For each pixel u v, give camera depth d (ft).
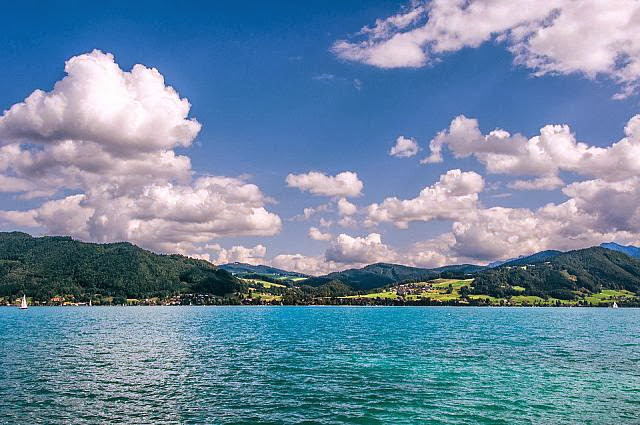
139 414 112.98
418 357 204.95
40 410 115.85
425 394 133.59
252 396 130.93
